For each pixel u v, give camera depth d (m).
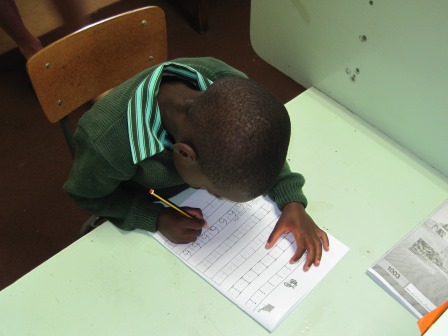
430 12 0.77
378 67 0.93
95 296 0.79
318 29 1.00
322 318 0.77
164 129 0.82
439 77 0.83
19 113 2.06
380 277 0.80
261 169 0.63
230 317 0.77
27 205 1.77
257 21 1.14
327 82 1.08
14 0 1.94
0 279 1.60
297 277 0.81
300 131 1.04
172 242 0.86
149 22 1.11
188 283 0.81
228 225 0.89
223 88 0.64
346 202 0.92
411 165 0.98
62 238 1.69
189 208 0.90
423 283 0.80
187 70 0.82
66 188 0.92
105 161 0.81
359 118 1.07
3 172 1.86
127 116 0.80
